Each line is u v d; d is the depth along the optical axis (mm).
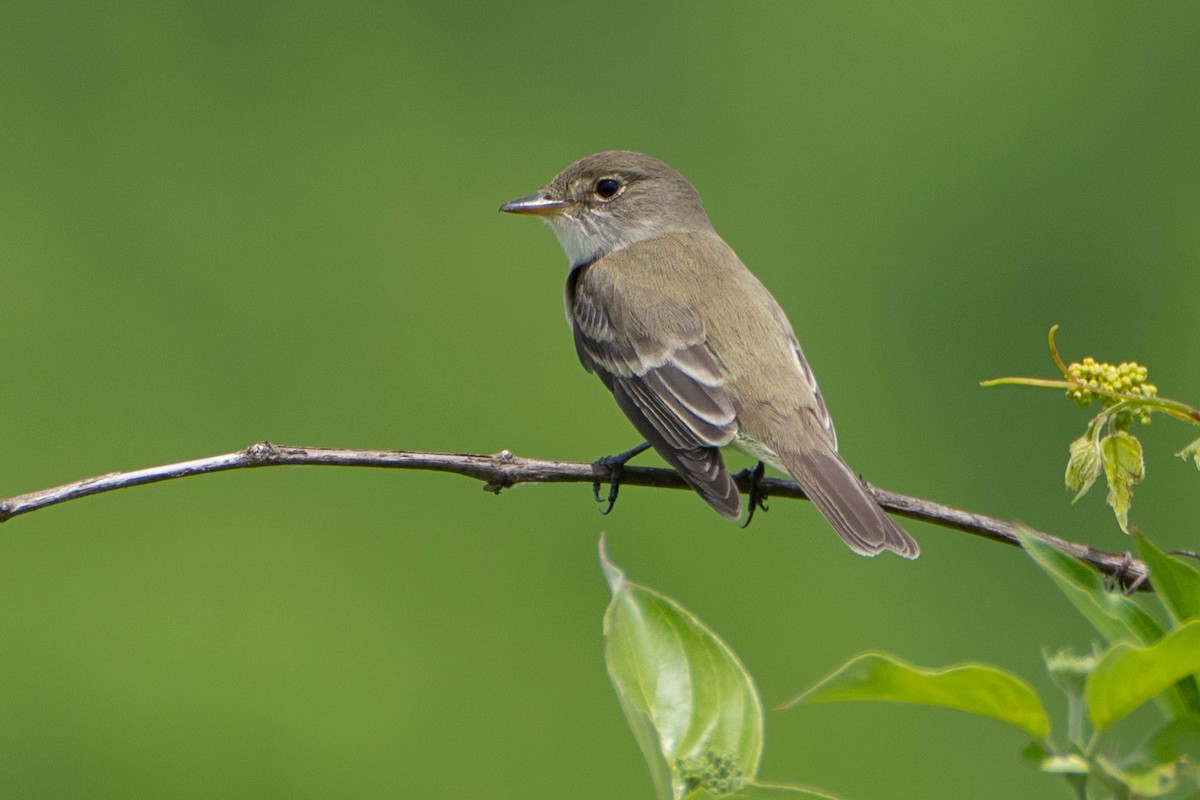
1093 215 15797
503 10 16844
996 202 15938
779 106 16359
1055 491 14828
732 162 16297
